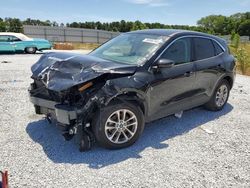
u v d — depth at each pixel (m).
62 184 3.39
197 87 5.58
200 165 3.99
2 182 2.46
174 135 5.01
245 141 4.89
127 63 4.66
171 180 3.58
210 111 6.48
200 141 4.81
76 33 46.66
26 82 8.85
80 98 4.08
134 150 4.36
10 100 6.69
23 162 3.85
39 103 4.58
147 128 5.28
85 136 4.14
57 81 4.12
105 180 3.52
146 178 3.60
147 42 5.09
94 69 4.08
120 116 4.29
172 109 5.15
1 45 19.91
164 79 4.77
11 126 5.07
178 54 5.16
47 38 43.53
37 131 4.88
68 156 4.07
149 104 4.63
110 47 5.43
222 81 6.31
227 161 4.15
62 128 4.17
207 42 5.96
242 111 6.64
